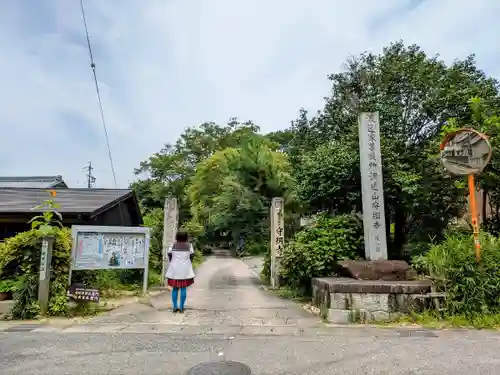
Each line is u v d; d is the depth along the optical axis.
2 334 5.62
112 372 4.00
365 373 3.98
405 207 10.53
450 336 5.55
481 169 6.96
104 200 12.20
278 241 12.38
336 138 13.32
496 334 5.68
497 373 3.98
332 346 5.00
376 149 9.12
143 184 37.97
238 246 35.53
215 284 13.52
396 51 13.15
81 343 5.12
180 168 38.69
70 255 7.57
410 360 4.41
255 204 18.83
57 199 12.20
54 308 6.88
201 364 4.26
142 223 16.73
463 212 11.45
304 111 15.10
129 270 11.60
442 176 10.65
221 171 28.53
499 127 9.63
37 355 4.58
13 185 24.83
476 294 6.44
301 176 11.98
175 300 7.48
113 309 7.78
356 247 9.34
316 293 8.26
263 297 9.99
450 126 10.27
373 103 12.19
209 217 29.41
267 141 26.23
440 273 6.75
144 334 5.66
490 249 6.76
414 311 6.59
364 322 6.50
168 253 7.73
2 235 11.12
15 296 6.92
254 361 4.37
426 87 11.69
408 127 11.86
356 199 10.80
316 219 11.41
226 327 6.16
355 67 13.53
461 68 12.38
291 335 5.61
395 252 11.62
